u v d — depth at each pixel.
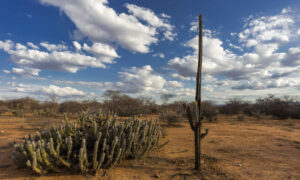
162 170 4.01
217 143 6.81
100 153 4.05
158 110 27.45
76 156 3.91
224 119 19.38
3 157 5.12
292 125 13.91
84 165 3.68
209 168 4.09
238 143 6.82
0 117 17.61
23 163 4.04
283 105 21.94
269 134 9.04
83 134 4.60
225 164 4.36
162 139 7.66
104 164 3.97
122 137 4.37
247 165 4.30
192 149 5.89
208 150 5.76
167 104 31.27
